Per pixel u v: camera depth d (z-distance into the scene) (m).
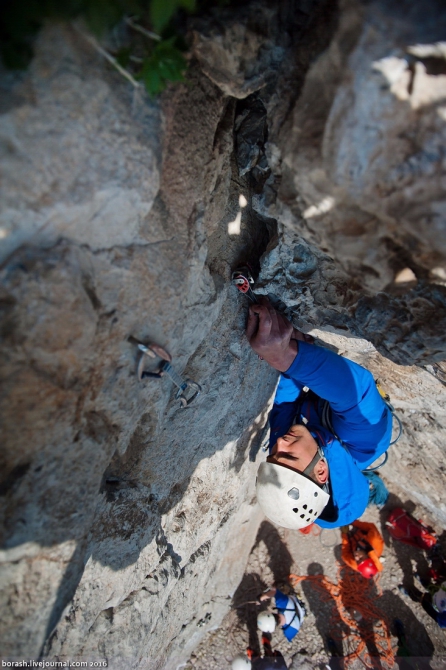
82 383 1.07
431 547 4.27
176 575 2.28
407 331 1.58
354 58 0.88
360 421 2.28
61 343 0.95
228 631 4.00
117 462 1.61
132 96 0.99
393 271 1.17
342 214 1.10
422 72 0.84
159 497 2.01
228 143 1.47
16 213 0.85
